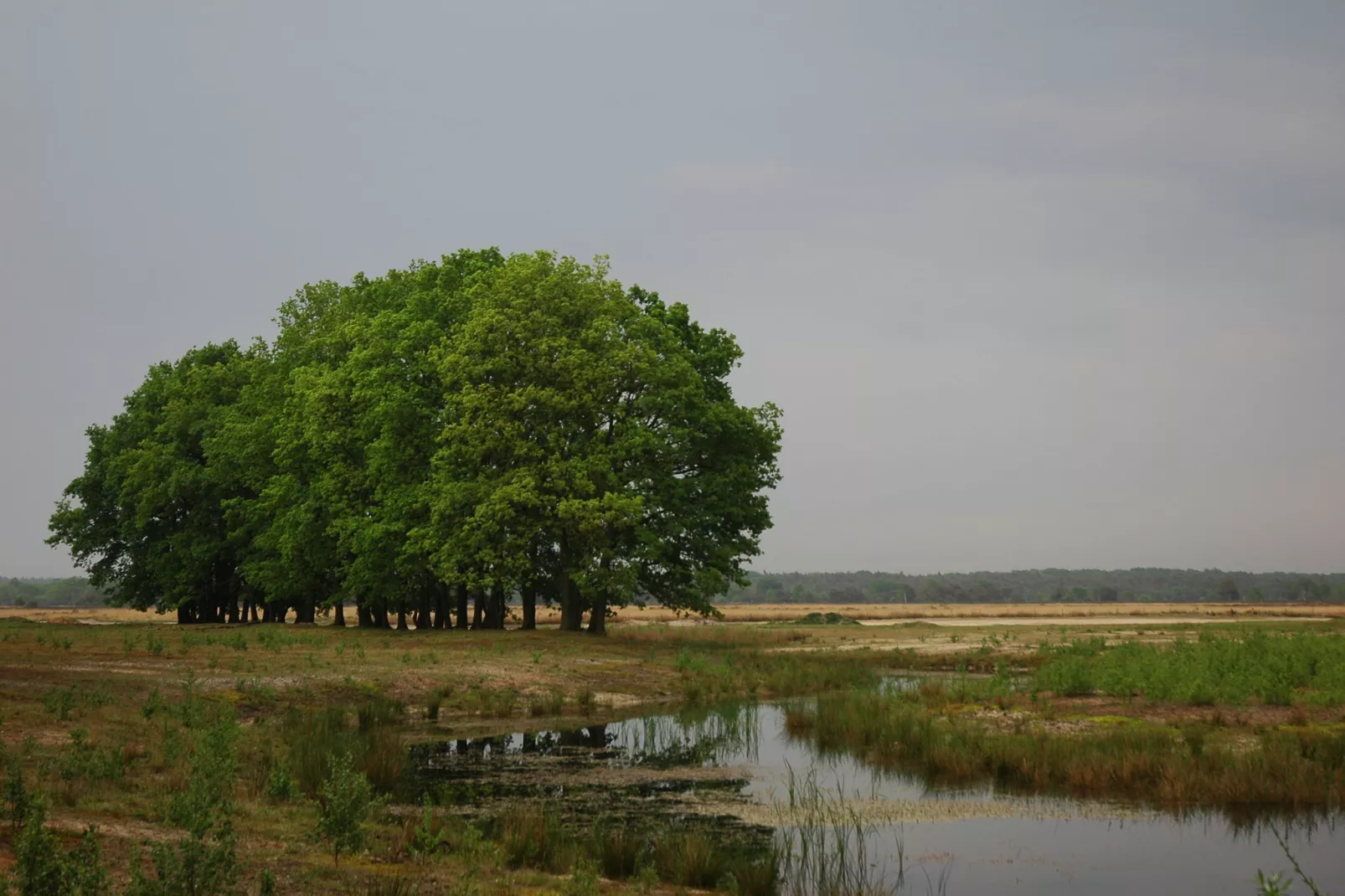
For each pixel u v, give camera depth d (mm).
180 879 8328
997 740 19797
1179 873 12695
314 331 56719
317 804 12188
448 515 41969
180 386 63688
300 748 18000
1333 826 14852
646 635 52219
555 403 41156
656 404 42344
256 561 56750
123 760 15258
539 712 27078
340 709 24234
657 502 42062
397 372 46344
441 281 49531
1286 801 16297
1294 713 22469
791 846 13945
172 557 61875
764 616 123500
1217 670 28078
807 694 32031
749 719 26312
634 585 41562
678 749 21906
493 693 28672
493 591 51344
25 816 10570
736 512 44531
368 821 13578
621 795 17172
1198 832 14617
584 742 22859
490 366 42281
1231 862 13125
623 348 42750
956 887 12133
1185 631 62719
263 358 65125
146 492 59562
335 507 47625
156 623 70125
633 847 12750
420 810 15531
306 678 27609
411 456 45250
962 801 16562
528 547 44594
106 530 66625
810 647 49719
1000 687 28062
